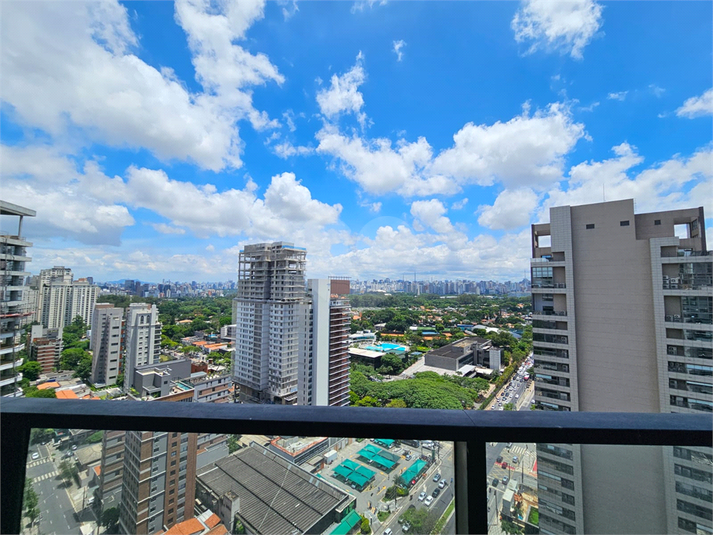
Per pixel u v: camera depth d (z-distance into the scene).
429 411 0.62
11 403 0.64
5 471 0.62
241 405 0.63
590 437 0.59
